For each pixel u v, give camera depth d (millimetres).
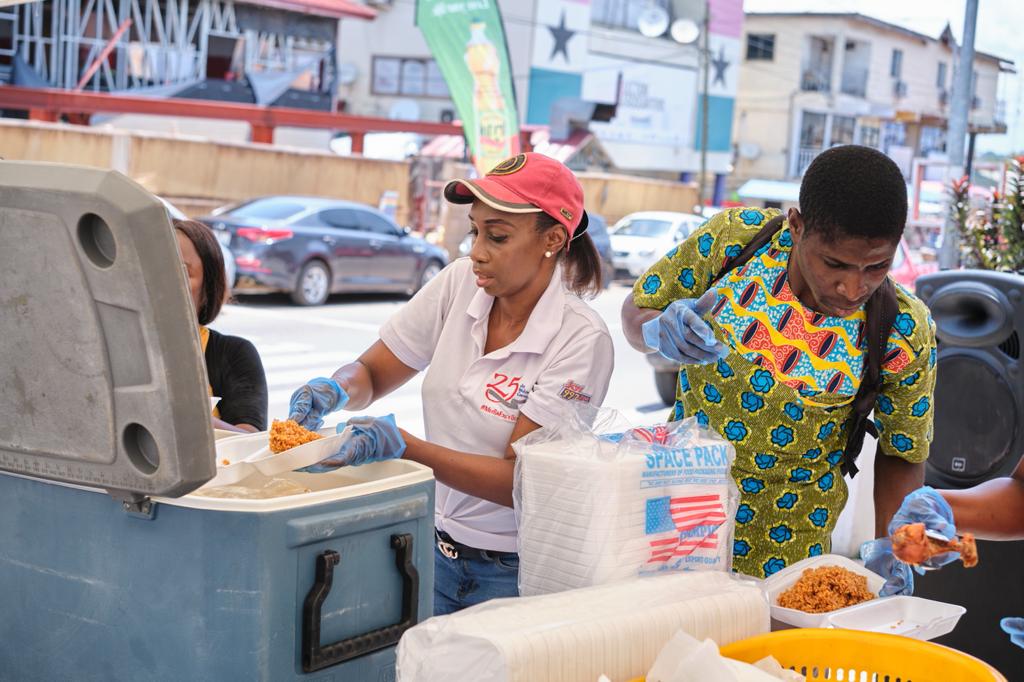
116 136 16547
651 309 2150
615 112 32969
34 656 1639
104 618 1556
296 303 14133
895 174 1692
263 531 1439
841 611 1634
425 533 1655
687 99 35219
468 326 2186
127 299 1287
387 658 1605
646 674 1440
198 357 1324
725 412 2066
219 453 1874
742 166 42625
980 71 42844
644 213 19594
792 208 1845
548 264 2119
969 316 3475
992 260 5496
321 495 1505
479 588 2246
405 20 32438
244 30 24484
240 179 18109
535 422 2047
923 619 1650
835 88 42562
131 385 1332
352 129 23484
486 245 2023
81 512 1556
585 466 1610
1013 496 2090
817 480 2088
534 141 29703
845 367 1978
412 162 24000
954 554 1702
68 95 19844
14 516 1625
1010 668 3355
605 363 2125
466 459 1938
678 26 30109
